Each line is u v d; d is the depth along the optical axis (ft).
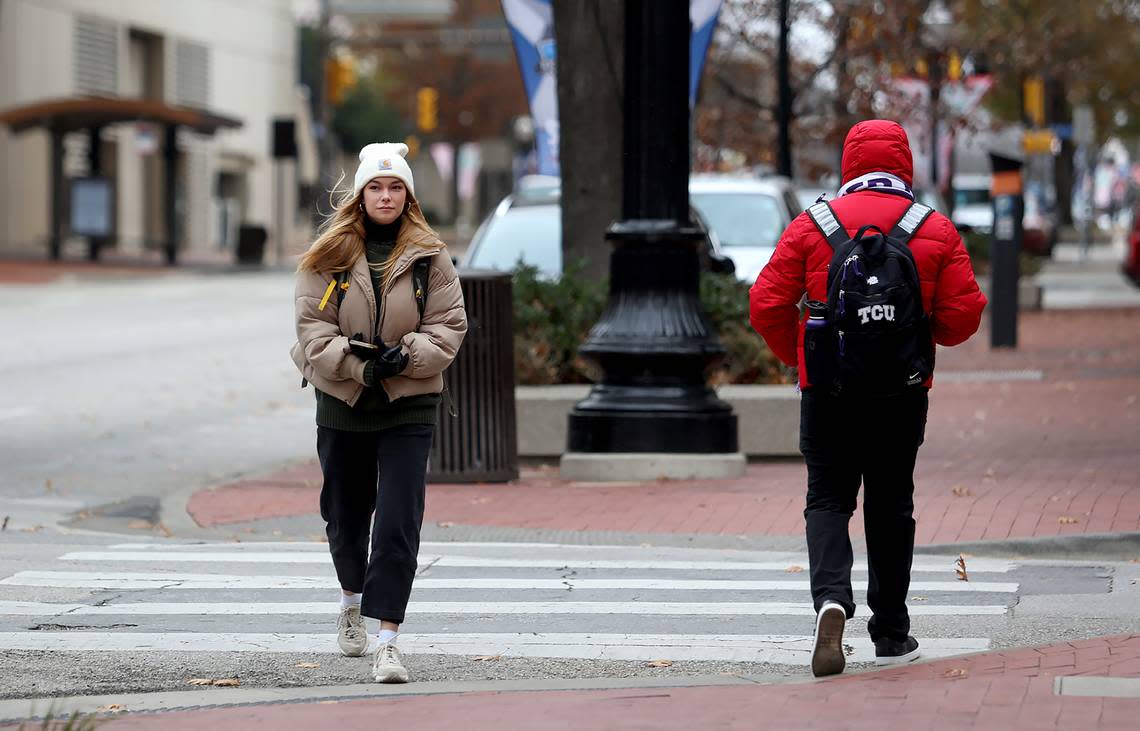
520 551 108.88
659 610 91.50
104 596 95.35
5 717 67.31
